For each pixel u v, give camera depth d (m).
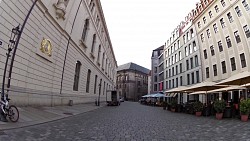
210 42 33.34
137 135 7.53
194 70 38.41
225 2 29.75
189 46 41.44
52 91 17.86
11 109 8.40
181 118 15.19
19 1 11.97
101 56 43.41
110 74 63.97
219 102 14.99
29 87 13.95
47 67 16.75
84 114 15.60
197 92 25.42
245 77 13.21
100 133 7.67
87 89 32.12
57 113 13.52
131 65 103.81
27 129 7.54
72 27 21.83
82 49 26.84
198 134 8.05
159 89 62.31
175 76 48.56
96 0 32.03
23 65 13.02
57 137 6.57
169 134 7.94
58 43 18.70
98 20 36.72
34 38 14.23
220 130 9.16
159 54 66.69
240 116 14.26
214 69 32.12
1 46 10.70
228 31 28.94
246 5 25.78
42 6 14.75
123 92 100.56
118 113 18.12
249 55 24.92
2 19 10.61
